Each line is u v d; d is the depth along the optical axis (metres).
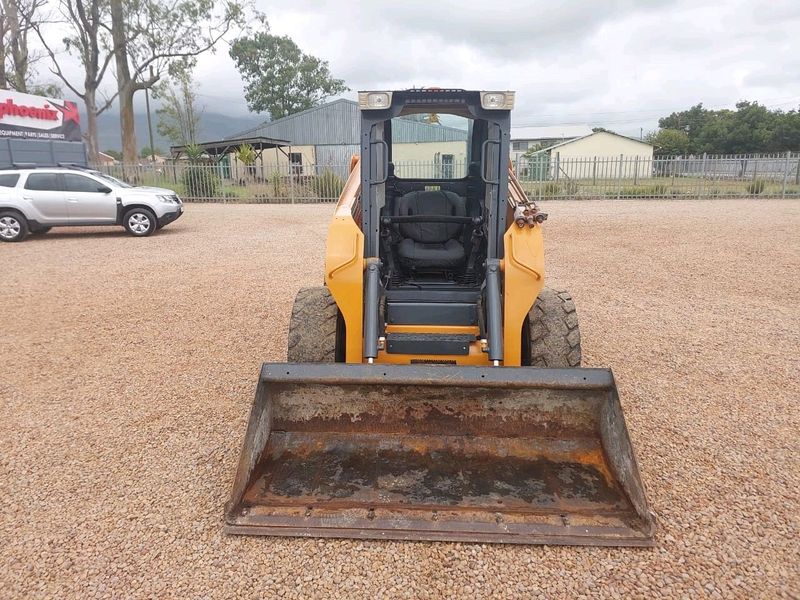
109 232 14.84
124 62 31.88
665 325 5.99
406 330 3.87
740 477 3.17
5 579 2.50
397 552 2.63
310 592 2.42
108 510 2.98
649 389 4.35
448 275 4.58
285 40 56.31
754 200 21.97
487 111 3.74
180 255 11.04
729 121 53.84
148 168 25.30
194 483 3.22
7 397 4.45
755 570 2.48
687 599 2.33
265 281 8.52
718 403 4.10
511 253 3.56
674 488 3.07
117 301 7.48
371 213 3.88
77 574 2.53
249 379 4.74
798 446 3.49
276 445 3.09
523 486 2.80
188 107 43.41
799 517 2.82
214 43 33.47
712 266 9.13
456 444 3.06
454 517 2.63
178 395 4.43
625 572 2.47
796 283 7.86
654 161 23.73
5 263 10.50
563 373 2.96
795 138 50.31
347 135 36.50
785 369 4.73
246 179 25.70
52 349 5.59
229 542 2.71
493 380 2.96
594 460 2.94
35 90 39.81
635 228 13.76
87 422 3.99
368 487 2.82
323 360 3.90
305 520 2.64
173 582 2.48
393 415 3.11
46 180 13.41
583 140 46.09
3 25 29.89
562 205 20.58
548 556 2.58
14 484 3.23
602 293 7.43
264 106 58.66
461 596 2.38
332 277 3.62
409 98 3.74
